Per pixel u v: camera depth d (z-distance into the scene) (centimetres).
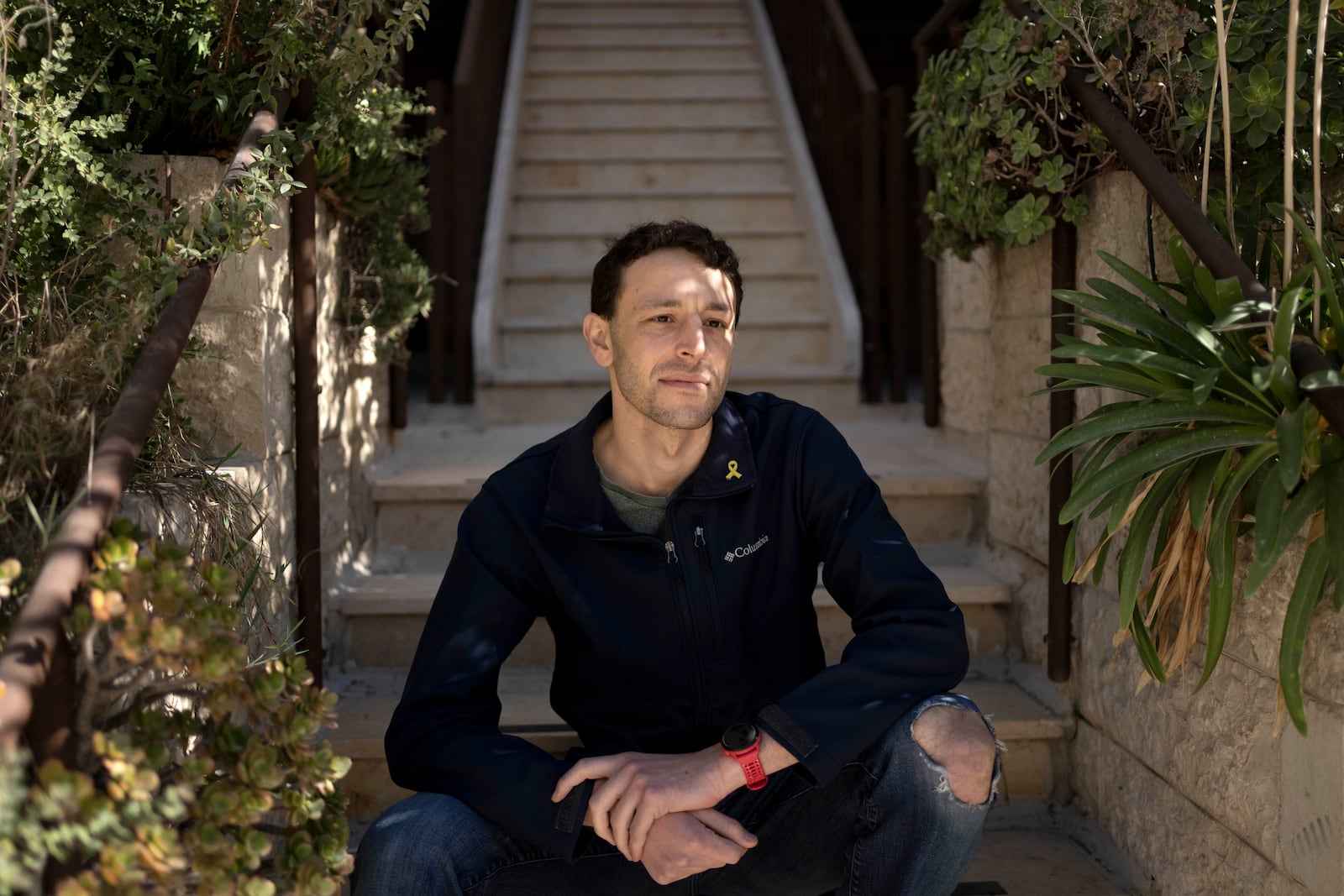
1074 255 222
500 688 238
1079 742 219
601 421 170
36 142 158
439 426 376
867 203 405
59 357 137
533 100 543
